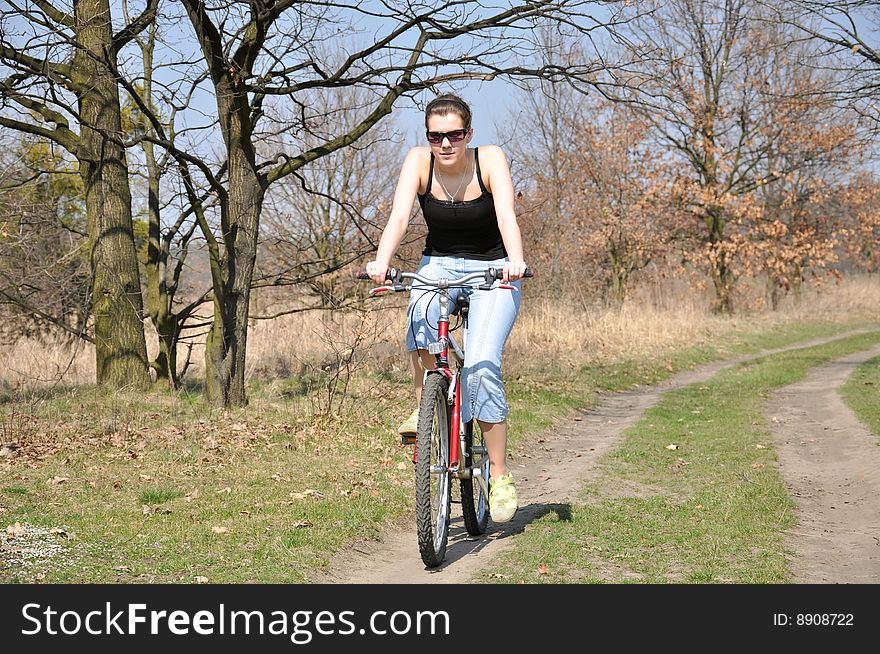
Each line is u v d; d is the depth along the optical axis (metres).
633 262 30.89
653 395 14.90
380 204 15.61
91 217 11.29
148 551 4.85
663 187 29.77
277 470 7.16
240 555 4.88
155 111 12.63
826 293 39.22
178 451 7.73
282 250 15.14
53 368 12.48
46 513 5.52
